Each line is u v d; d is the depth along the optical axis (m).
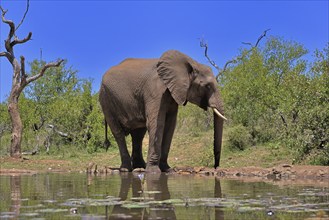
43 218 4.79
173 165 15.40
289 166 11.01
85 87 26.14
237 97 21.56
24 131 25.19
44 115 25.95
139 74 13.41
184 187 8.11
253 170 11.46
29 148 25.73
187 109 25.92
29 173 13.42
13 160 18.22
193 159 16.31
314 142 11.90
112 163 17.48
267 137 17.44
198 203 5.82
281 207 5.43
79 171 14.17
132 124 13.80
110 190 7.76
